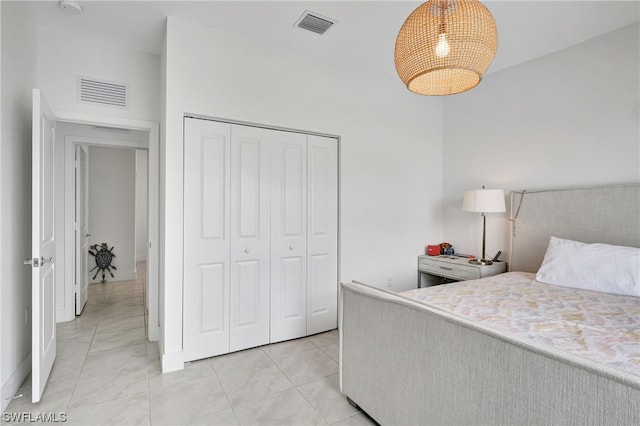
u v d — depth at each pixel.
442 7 1.37
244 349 2.71
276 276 2.86
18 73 2.08
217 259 2.59
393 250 3.53
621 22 2.46
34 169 1.91
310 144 3.04
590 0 2.18
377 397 1.70
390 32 2.57
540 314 1.69
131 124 2.74
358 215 3.28
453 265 3.30
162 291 2.45
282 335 2.90
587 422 0.92
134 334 3.05
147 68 2.80
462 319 1.30
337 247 3.21
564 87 2.87
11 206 1.98
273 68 2.78
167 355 2.33
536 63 3.06
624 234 2.44
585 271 2.27
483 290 2.20
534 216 3.01
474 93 3.58
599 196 2.58
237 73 2.61
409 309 1.51
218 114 2.53
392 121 3.50
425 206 3.77
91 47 2.59
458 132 3.74
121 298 4.31
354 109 3.23
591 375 0.92
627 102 2.51
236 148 2.67
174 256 2.37
